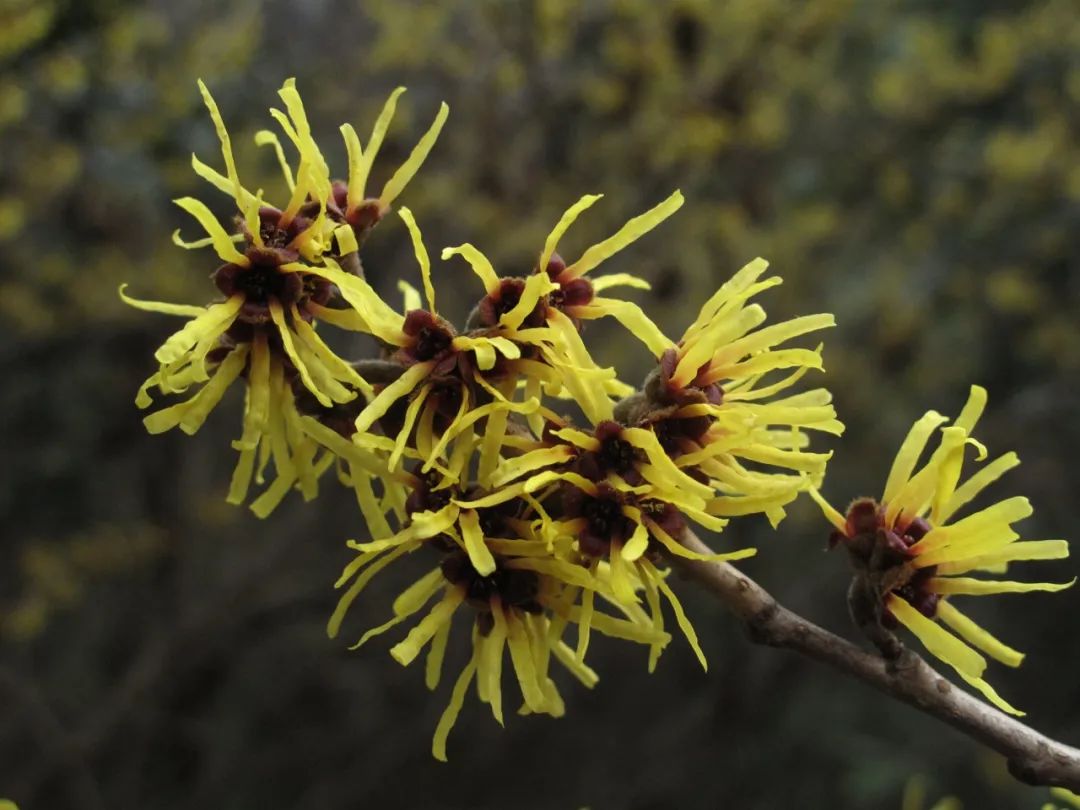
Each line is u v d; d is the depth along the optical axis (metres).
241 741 6.10
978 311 5.86
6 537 5.64
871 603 1.45
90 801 5.46
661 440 1.37
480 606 1.41
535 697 1.38
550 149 6.35
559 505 1.38
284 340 1.33
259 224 1.43
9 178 4.93
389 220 5.53
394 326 1.37
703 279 5.74
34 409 5.47
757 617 1.46
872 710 5.63
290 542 5.54
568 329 1.37
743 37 5.64
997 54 5.63
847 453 5.93
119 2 4.88
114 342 5.78
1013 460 1.41
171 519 6.04
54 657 6.08
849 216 6.34
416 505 1.39
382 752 6.13
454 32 6.36
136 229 5.59
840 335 6.20
